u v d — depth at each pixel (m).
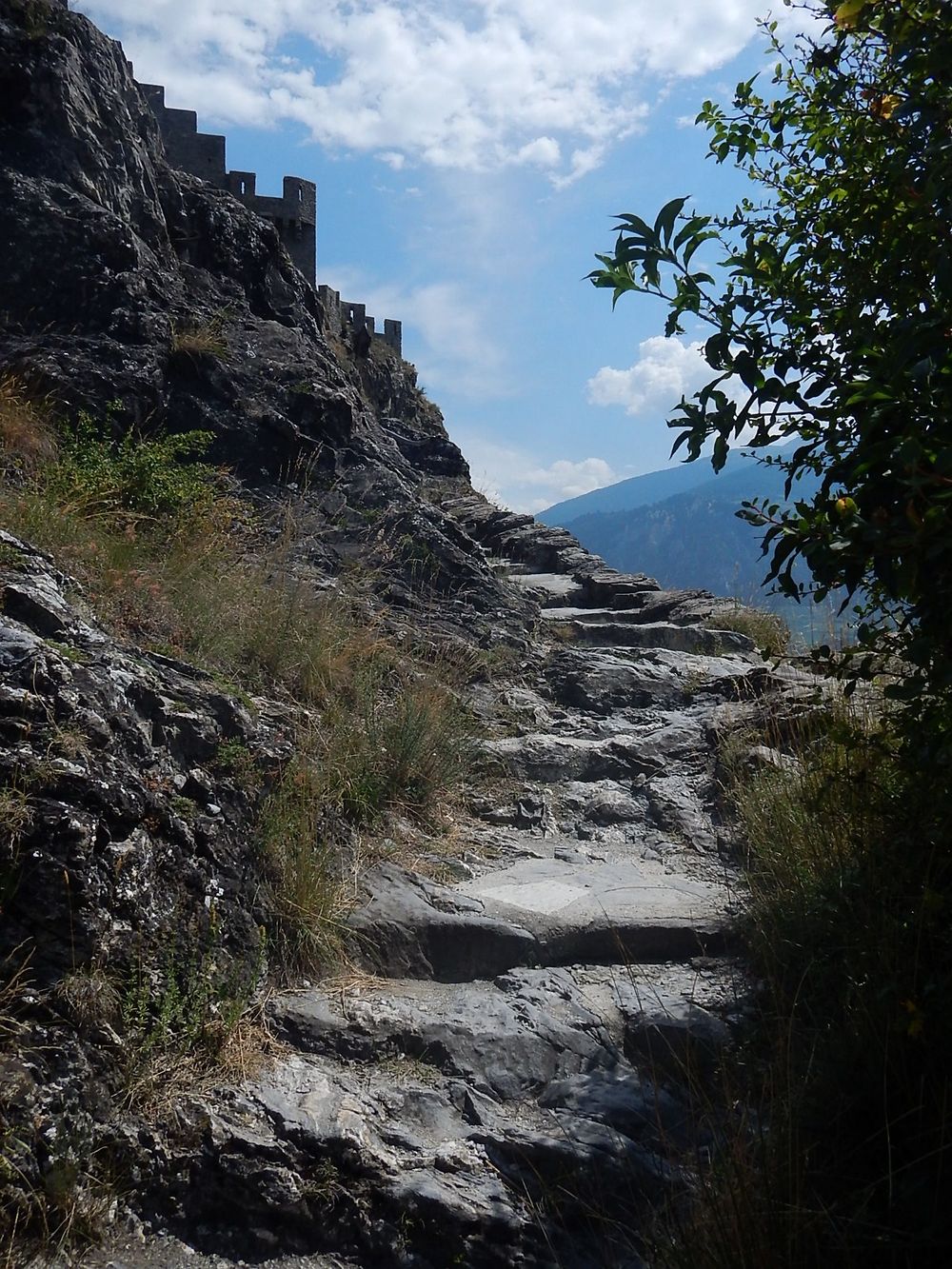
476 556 9.10
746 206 3.77
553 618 9.63
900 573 2.67
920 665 2.99
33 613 3.91
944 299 2.97
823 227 3.47
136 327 8.02
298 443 8.45
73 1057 2.86
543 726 6.98
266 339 9.38
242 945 3.67
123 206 9.05
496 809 5.77
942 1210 2.69
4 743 3.24
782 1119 2.94
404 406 29.48
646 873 5.11
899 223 3.20
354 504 8.62
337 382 9.59
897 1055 3.08
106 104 9.23
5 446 6.21
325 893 4.11
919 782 3.47
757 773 5.51
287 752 4.55
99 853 3.21
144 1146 2.89
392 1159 3.11
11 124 8.28
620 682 7.62
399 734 5.66
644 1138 3.35
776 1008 3.62
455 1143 3.24
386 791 5.32
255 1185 2.92
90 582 5.04
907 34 2.84
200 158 32.22
